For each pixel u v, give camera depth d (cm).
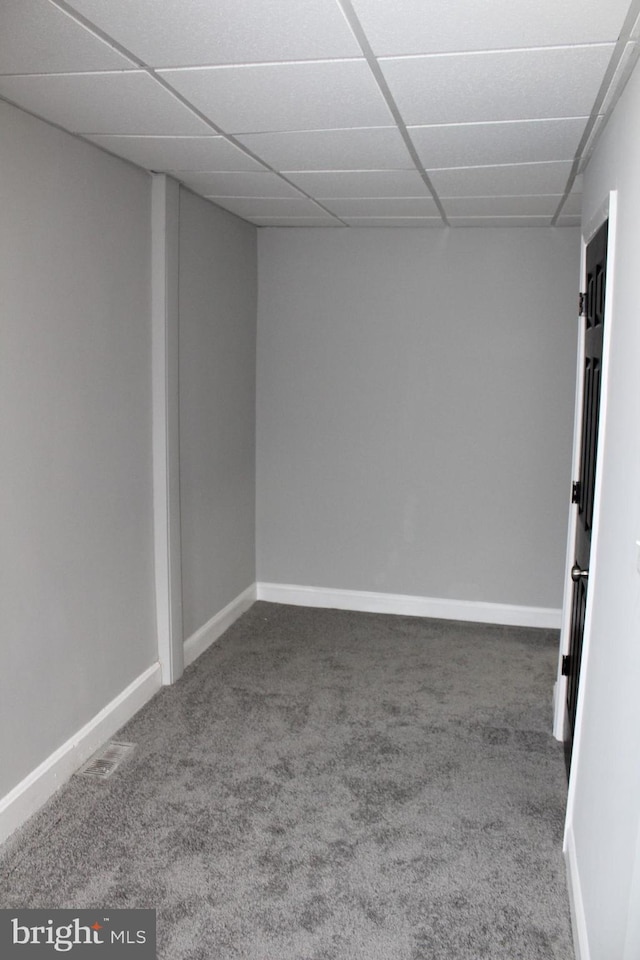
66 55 179
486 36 163
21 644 239
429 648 399
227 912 205
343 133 238
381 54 174
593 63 176
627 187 184
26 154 228
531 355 412
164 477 327
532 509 424
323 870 223
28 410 237
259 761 283
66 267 253
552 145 245
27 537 240
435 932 200
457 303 416
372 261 423
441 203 345
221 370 394
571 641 294
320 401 442
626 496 168
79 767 276
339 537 453
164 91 203
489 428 423
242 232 410
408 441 434
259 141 251
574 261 400
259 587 470
